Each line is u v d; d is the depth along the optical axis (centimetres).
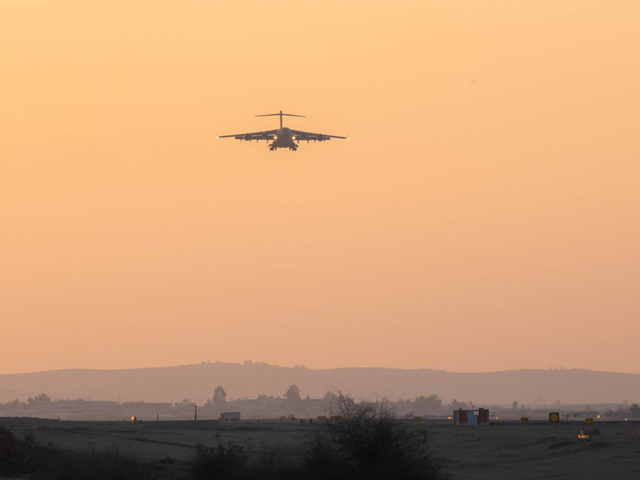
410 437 18025
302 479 17888
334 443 17962
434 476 18038
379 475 17200
